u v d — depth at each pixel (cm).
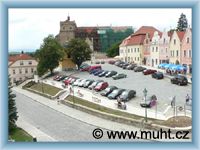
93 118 5247
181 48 8938
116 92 6253
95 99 6125
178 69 8125
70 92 7125
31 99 7988
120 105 5388
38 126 4978
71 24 17300
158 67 9338
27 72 13112
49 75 10888
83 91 7269
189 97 5200
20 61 13000
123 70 9450
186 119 4356
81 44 10975
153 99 5319
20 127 4912
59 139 4147
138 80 7656
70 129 4681
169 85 6825
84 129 4634
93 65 10900
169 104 5303
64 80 9012
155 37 10425
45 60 10700
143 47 11281
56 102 7131
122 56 12719
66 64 11362
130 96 5909
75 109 6138
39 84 9750
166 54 9788
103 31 18438
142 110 5153
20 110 6481
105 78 8450
